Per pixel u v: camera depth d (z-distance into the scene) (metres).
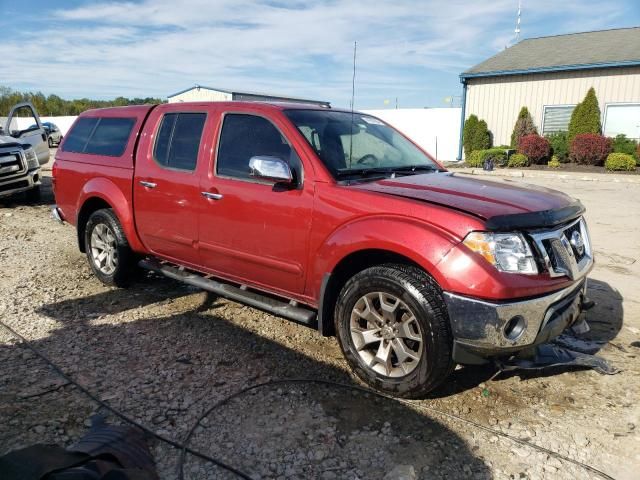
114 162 5.34
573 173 18.39
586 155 19.83
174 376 3.72
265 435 3.05
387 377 3.45
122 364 3.89
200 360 3.98
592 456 2.90
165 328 4.58
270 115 4.17
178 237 4.75
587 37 23.95
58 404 3.33
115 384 3.60
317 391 3.55
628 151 19.53
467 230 3.10
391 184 3.72
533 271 3.15
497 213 3.15
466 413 3.31
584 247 3.73
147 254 5.33
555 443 3.01
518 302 3.06
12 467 1.35
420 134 26.11
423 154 4.88
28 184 10.71
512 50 25.02
